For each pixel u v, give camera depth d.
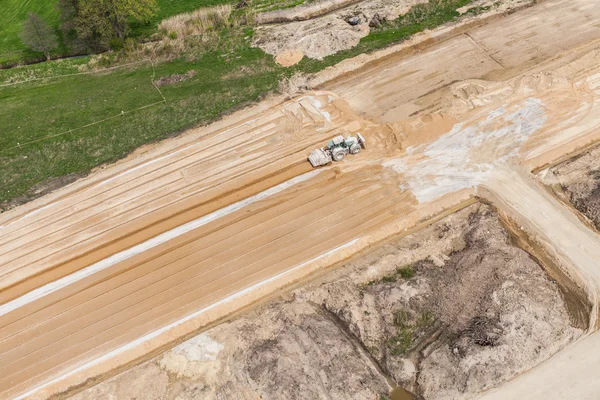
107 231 26.05
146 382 20.23
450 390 18.97
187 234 25.39
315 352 20.17
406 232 24.56
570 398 18.50
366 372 19.89
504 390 18.86
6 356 21.64
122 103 33.59
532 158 26.61
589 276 21.88
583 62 31.42
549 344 19.84
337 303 22.00
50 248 25.59
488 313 20.67
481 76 31.73
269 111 31.44
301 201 26.16
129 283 23.66
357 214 25.25
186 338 21.77
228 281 23.27
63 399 20.34
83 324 22.38
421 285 21.92
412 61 33.69
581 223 23.92
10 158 30.62
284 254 24.00
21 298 23.67
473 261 22.48
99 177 28.81
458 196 25.55
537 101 29.36
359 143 27.91
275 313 21.86
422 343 20.42
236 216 25.91
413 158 27.45
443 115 29.28
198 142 30.06
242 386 19.55
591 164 26.06
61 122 32.75
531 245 23.30
